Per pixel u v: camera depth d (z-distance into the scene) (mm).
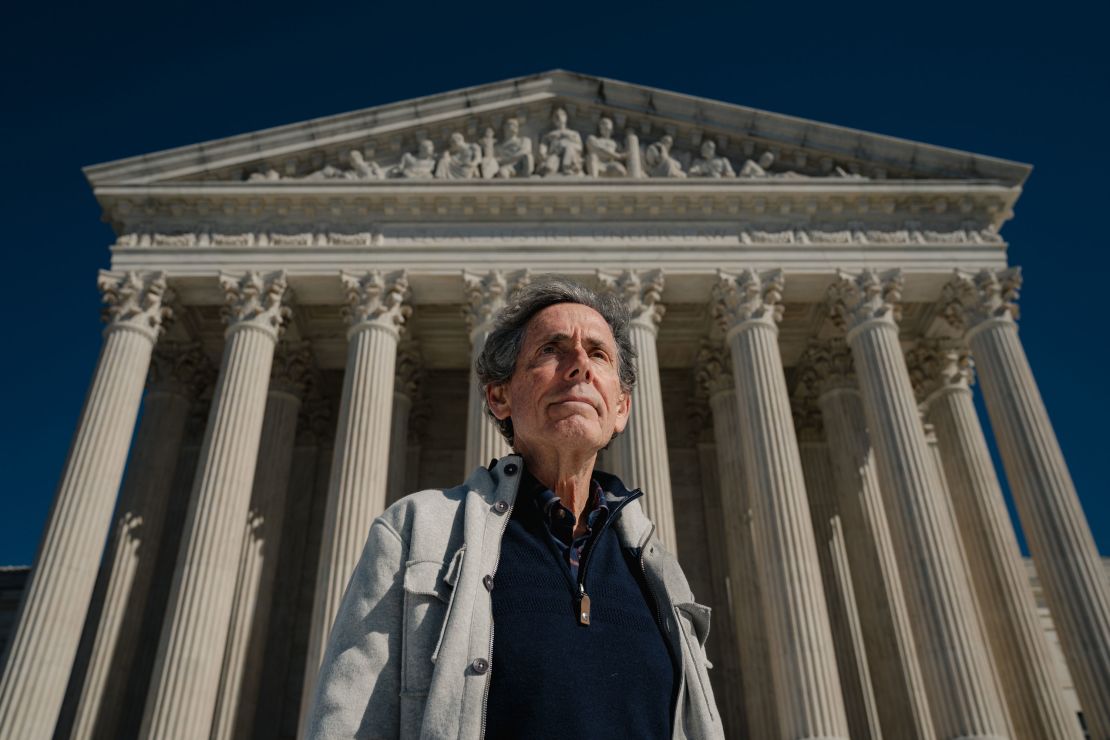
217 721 28531
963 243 32750
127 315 30375
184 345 36000
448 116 35312
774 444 28312
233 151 33750
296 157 34375
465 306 31828
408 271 31859
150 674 32438
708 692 3941
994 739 23406
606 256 32344
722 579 36312
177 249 31828
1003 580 31141
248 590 31094
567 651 3271
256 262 31844
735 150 35562
